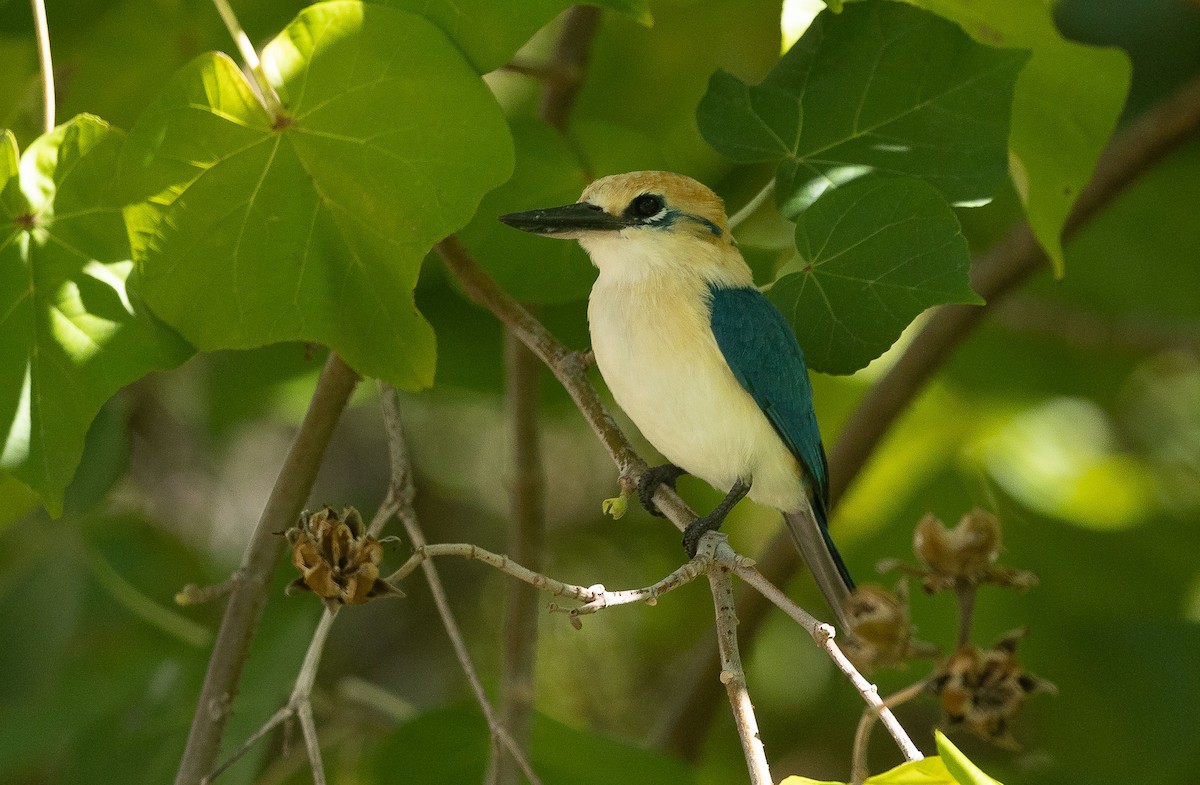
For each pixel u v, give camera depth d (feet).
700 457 27.94
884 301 24.64
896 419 39.06
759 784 18.99
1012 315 45.85
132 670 36.81
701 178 45.91
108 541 40.81
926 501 44.70
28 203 22.35
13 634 39.47
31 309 22.59
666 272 27.71
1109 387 48.34
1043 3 27.73
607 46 46.09
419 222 22.98
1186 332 45.01
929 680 24.41
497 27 23.36
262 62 22.21
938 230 24.48
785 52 28.09
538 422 35.65
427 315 38.93
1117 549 43.96
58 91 32.01
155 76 32.22
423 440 50.29
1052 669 43.57
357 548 20.49
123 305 23.11
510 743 22.79
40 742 35.81
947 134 26.27
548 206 30.25
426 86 22.53
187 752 26.84
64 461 22.79
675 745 39.81
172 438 47.14
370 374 23.91
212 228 22.94
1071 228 39.86
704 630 49.21
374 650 49.44
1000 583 25.26
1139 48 46.50
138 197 22.63
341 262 23.32
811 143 26.58
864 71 26.58
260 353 39.86
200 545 45.91
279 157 22.75
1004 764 41.86
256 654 34.40
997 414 45.75
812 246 25.09
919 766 17.78
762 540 47.88
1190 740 42.06
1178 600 43.86
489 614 50.08
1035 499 43.88
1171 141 38.63
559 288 30.14
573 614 19.19
